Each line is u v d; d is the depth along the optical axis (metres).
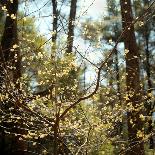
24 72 6.62
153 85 11.84
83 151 5.14
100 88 5.67
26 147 7.40
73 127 5.34
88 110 6.03
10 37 7.00
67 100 5.47
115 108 5.88
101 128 5.36
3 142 7.34
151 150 7.32
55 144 4.06
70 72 6.39
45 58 5.30
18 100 4.00
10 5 6.23
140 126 6.71
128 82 7.45
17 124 6.92
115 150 6.50
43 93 6.66
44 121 4.25
